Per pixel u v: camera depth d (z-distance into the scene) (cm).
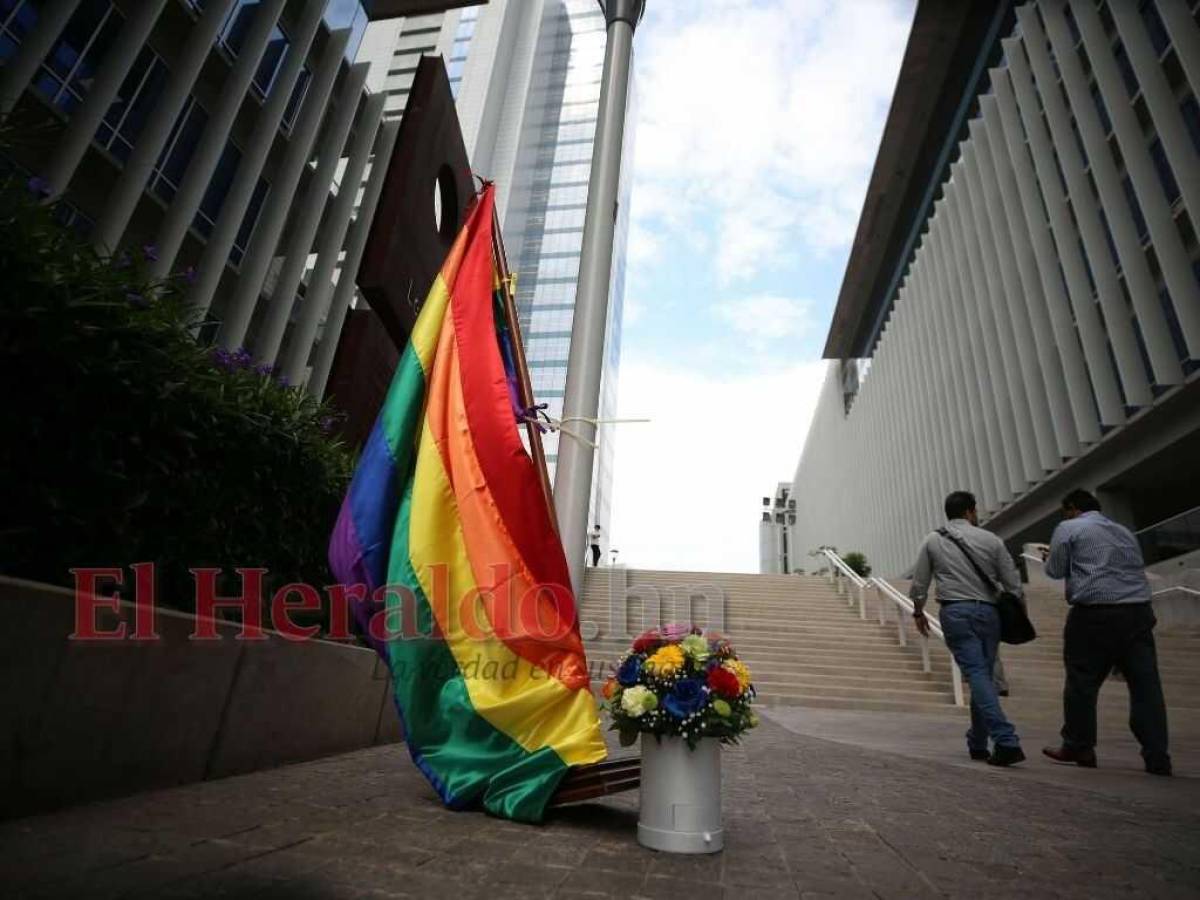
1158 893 204
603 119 730
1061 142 2206
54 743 228
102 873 176
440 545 316
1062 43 2191
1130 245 1945
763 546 10462
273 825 236
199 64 1566
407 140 805
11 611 213
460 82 5959
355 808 270
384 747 447
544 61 8088
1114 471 2128
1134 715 439
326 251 2216
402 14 2544
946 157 3709
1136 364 1955
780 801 330
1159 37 1945
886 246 4331
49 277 258
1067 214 2231
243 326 1834
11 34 1197
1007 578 471
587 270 672
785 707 951
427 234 839
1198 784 389
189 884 174
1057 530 484
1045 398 2344
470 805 280
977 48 3350
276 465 416
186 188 1587
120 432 299
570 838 248
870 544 4150
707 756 244
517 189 6244
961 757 505
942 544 491
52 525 282
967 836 267
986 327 2633
